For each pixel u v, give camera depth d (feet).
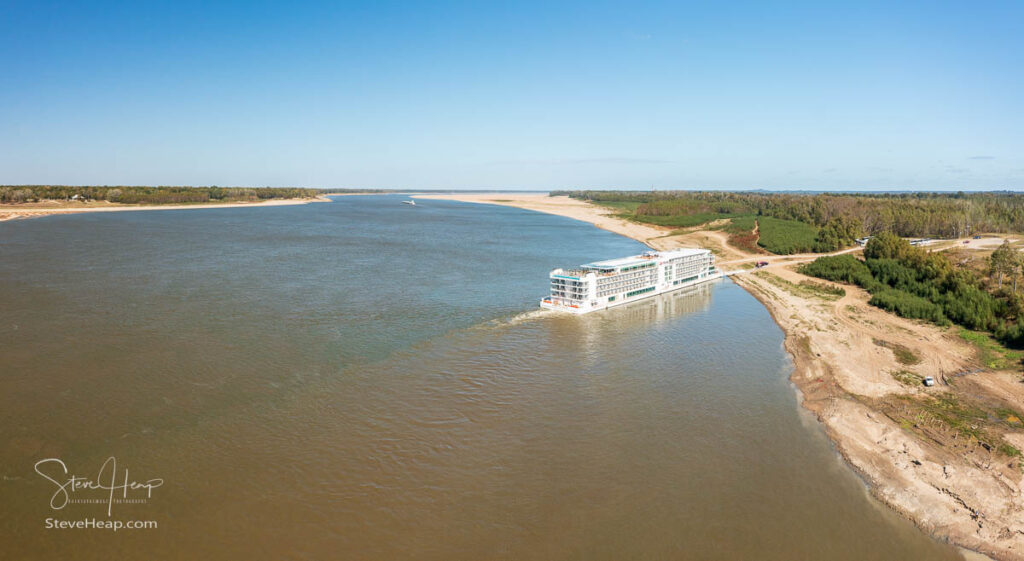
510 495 194.08
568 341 364.79
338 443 223.71
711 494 196.44
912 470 209.97
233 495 189.57
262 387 272.51
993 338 367.66
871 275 576.61
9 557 159.84
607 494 195.83
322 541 169.78
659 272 533.14
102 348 316.40
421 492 194.39
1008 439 230.68
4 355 301.02
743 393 283.38
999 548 168.55
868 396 278.46
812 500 193.47
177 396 259.39
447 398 268.21
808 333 388.37
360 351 327.47
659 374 308.40
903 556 166.91
